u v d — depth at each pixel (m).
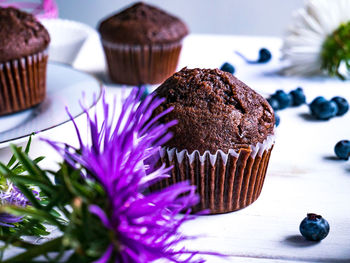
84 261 0.24
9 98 0.42
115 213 0.24
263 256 0.29
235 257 0.29
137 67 0.49
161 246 0.26
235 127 0.31
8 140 0.34
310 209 0.32
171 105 0.31
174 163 0.31
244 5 0.82
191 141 0.30
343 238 0.30
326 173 0.35
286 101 0.43
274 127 0.32
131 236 0.25
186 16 0.83
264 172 0.32
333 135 0.40
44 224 0.30
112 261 0.24
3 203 0.28
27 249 0.26
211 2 0.82
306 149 0.38
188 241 0.30
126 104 0.26
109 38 0.48
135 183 0.25
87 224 0.24
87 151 0.26
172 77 0.32
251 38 0.58
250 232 0.30
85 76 0.46
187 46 0.56
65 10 0.83
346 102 0.42
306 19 0.48
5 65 0.42
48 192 0.26
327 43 0.48
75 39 0.54
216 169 0.31
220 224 0.31
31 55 0.43
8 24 0.43
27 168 0.26
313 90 0.47
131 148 0.26
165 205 0.25
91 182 0.25
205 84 0.31
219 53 0.54
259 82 0.48
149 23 0.49
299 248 0.29
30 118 0.41
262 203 0.33
